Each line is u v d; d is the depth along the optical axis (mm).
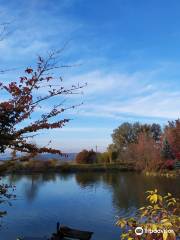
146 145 95875
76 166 95312
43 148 8359
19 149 8031
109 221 30562
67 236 24062
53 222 30141
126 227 6262
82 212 34875
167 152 90688
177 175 76500
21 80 8016
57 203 40094
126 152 109062
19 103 7938
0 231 26375
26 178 71062
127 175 81375
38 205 38250
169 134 89875
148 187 54688
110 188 54688
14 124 7859
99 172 92750
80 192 50156
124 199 42844
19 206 37094
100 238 25234
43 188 54344
